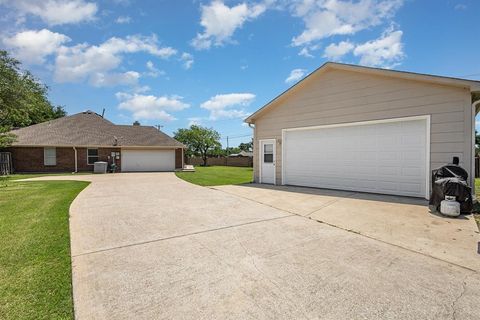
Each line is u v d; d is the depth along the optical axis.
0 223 4.86
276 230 4.49
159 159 22.61
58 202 6.91
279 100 10.68
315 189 9.36
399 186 7.55
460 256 3.33
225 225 4.81
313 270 2.94
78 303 2.28
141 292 2.48
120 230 4.50
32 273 2.85
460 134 6.36
